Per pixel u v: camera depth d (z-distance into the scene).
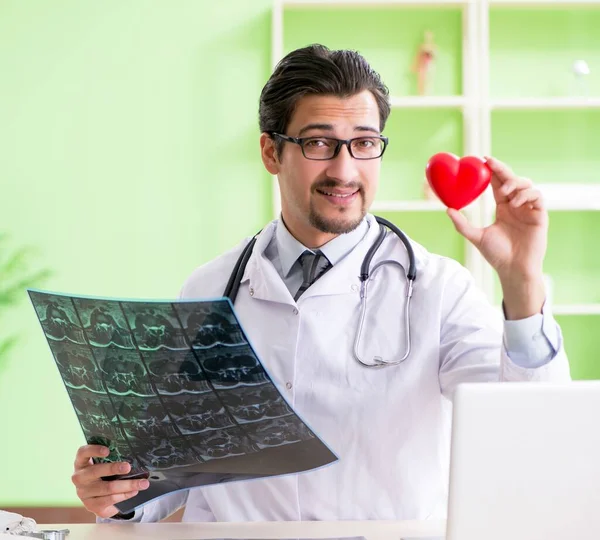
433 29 3.87
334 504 1.56
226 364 1.18
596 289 3.91
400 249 1.71
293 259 1.69
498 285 3.88
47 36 3.93
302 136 1.56
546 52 3.87
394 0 3.70
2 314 3.93
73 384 1.29
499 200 1.35
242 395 1.20
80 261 3.94
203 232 3.93
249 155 3.92
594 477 1.03
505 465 1.03
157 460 1.34
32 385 3.93
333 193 1.55
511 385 1.03
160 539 1.34
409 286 1.65
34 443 3.93
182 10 3.92
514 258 1.34
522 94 3.88
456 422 1.03
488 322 1.63
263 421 1.22
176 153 3.93
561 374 1.36
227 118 3.92
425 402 1.60
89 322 1.21
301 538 1.33
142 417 1.27
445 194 1.45
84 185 3.94
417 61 3.81
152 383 1.23
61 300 1.21
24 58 3.93
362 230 1.70
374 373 1.60
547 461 1.03
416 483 1.57
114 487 1.39
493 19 3.87
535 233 1.33
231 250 1.83
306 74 1.55
